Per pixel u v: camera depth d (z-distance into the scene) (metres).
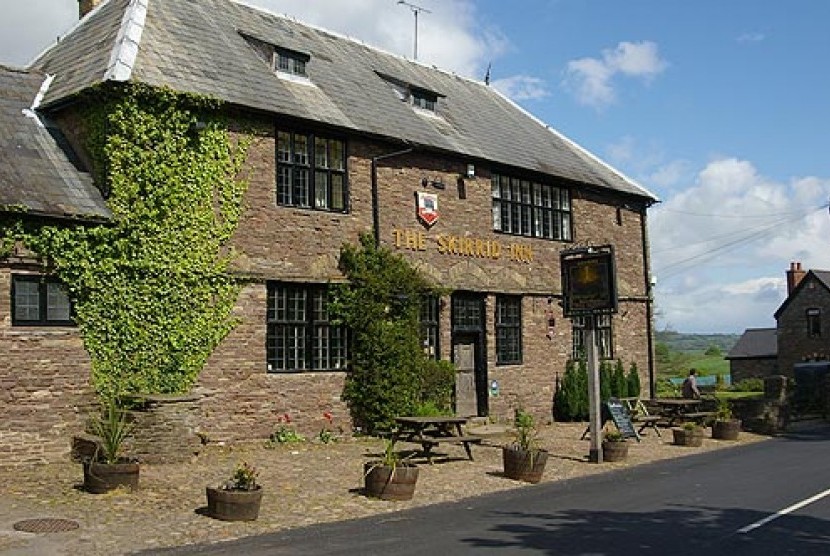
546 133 29.31
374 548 9.27
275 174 18.14
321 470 14.65
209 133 16.97
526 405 23.97
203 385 16.67
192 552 9.02
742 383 49.50
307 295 18.70
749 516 11.34
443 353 21.53
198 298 16.66
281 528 10.33
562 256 17.66
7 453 14.13
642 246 29.73
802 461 17.64
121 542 9.38
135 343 15.79
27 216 14.60
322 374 18.70
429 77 27.09
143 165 15.98
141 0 18.58
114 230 15.62
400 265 20.02
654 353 29.67
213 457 15.73
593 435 17.23
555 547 9.37
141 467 14.20
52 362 14.80
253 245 17.58
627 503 12.39
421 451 16.86
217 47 19.02
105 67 16.48
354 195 19.70
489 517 11.20
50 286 14.96
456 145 22.39
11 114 16.62
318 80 20.78
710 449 20.02
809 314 53.34
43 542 9.27
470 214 22.73
